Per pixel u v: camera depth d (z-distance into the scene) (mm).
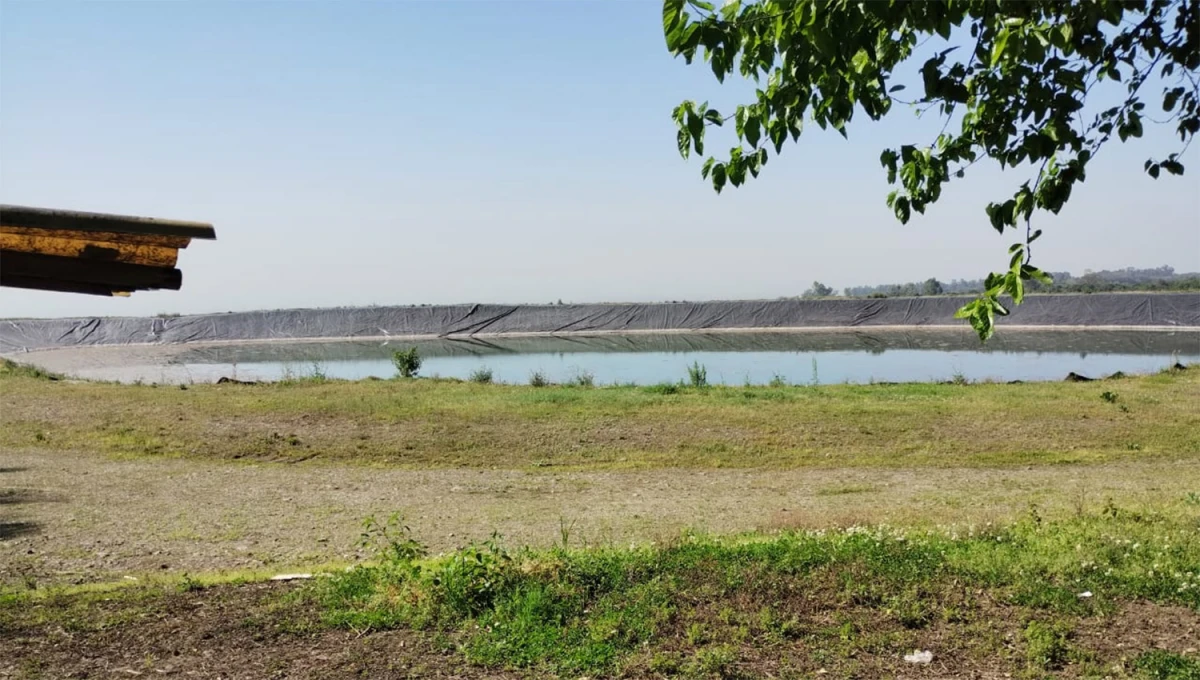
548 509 10984
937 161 4902
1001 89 4055
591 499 11609
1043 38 3480
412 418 17406
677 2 3881
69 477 13117
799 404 18562
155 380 32500
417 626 5699
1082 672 4879
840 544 7125
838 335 54281
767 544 7238
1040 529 7945
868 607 5867
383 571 6707
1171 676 4707
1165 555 6801
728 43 3982
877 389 21344
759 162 4863
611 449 15078
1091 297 55062
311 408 18422
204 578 7223
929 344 46219
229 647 5488
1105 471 12930
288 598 6371
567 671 5023
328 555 8805
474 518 10484
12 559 8547
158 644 5559
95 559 8602
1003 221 4207
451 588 6121
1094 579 6293
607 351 45344
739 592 6090
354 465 14203
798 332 58625
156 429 16625
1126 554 6863
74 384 23500
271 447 15328
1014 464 13656
